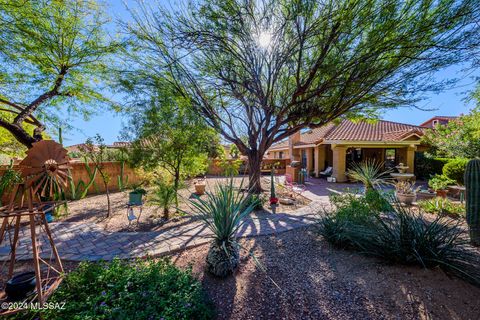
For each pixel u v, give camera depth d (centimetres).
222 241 330
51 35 643
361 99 734
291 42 622
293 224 565
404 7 513
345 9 513
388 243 346
